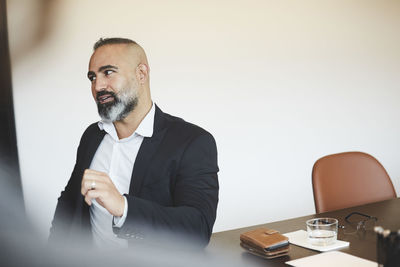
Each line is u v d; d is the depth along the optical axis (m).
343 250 1.29
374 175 2.29
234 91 3.46
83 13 2.70
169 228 1.25
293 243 1.40
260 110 3.61
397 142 4.57
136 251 1.29
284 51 3.74
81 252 1.27
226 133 3.43
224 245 1.42
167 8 3.09
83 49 2.70
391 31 4.48
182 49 3.18
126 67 1.93
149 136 1.63
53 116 2.59
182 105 3.20
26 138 2.49
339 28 4.10
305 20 3.86
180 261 1.23
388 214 1.75
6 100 2.40
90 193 1.12
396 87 4.54
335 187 2.20
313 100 3.94
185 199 1.43
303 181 3.89
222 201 3.44
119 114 1.83
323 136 4.02
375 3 4.35
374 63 4.37
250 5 3.52
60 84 2.62
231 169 3.47
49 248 0.55
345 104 4.17
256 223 3.62
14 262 0.46
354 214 1.77
